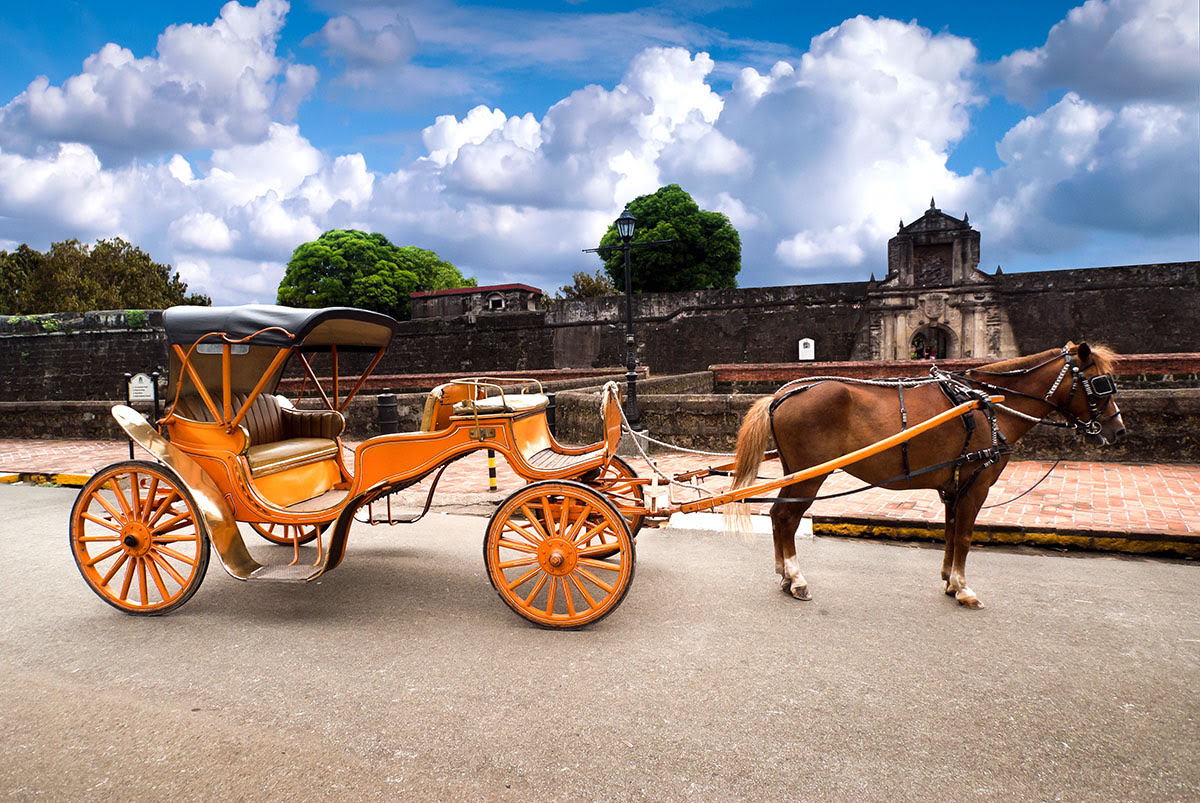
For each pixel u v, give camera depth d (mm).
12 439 14688
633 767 2889
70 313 27562
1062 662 3840
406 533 6914
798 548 6234
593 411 11438
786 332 31312
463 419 4605
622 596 4250
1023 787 2740
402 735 3148
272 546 6227
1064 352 4844
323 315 4672
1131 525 6188
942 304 29391
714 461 10086
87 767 2906
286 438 5953
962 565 4801
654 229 38250
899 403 4773
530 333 34500
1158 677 3652
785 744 3053
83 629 4473
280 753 3008
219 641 4254
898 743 3055
